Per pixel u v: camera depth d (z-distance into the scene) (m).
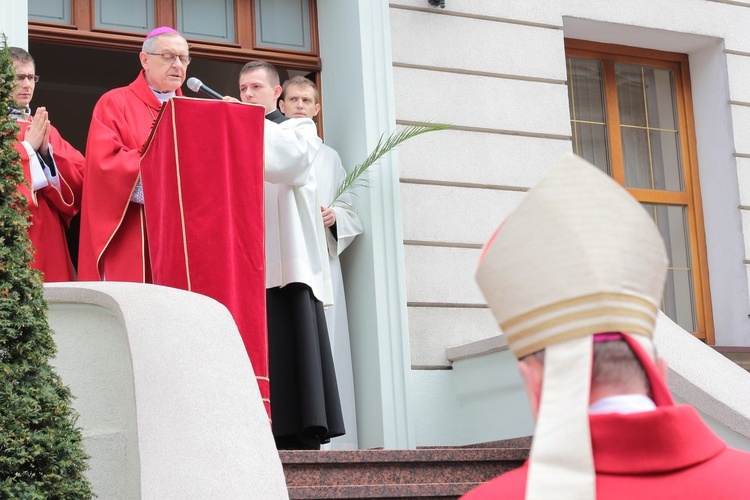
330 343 7.52
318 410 7.02
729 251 10.08
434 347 8.46
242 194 6.25
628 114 10.38
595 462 1.68
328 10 9.30
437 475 6.23
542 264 1.74
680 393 7.28
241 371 4.92
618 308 1.72
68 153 7.24
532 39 9.41
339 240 8.27
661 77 10.57
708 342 10.09
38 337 4.55
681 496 1.63
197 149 6.21
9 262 4.55
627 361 1.73
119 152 6.89
